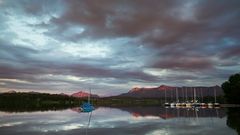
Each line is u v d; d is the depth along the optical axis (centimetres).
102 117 7919
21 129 4834
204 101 18025
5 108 14800
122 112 10794
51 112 10912
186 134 4031
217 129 4553
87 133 4244
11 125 5541
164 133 4172
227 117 7162
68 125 5519
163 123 5809
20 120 6794
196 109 12775
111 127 5094
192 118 7100
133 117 7831
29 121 6500
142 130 4569
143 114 9238
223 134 3947
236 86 13662
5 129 4844
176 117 7588
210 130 4431
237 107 13188
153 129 4700
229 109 11662
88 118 7506
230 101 15012
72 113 10200
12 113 10056
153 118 7331
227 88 14625
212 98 17838
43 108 15225
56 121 6500
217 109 12031
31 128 4981
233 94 13938
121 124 5675
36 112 10869
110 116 8344
